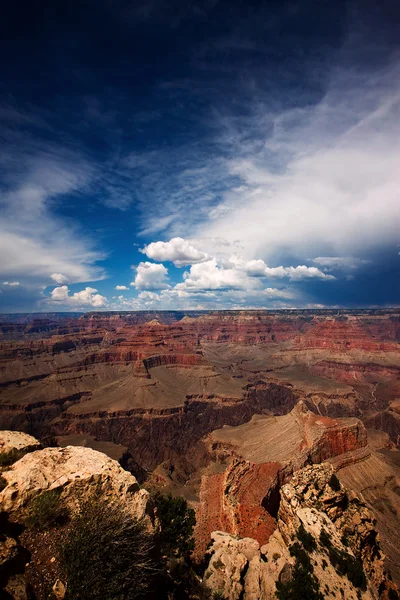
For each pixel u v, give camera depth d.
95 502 20.52
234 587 28.73
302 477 43.16
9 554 15.87
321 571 29.62
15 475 20.66
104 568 17.11
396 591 36.66
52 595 15.83
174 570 26.08
